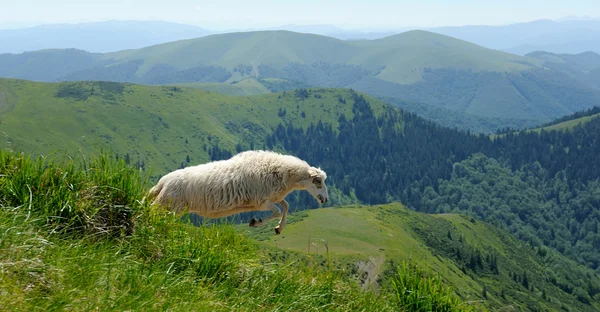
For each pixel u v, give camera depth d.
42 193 4.70
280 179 6.06
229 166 5.91
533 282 78.12
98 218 4.75
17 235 4.25
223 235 5.08
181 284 4.44
